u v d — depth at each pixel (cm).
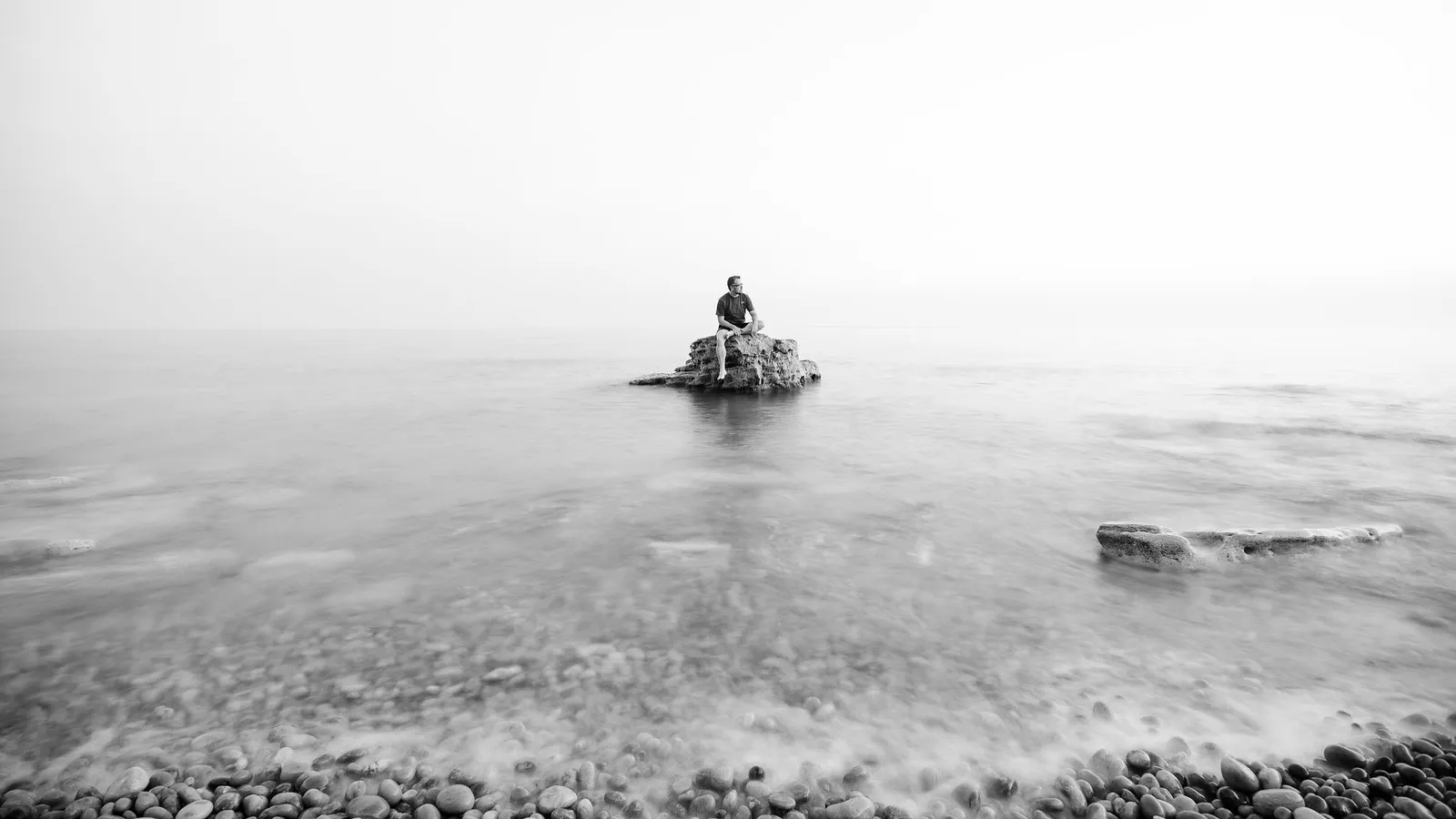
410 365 1820
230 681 296
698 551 450
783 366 1289
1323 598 368
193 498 581
